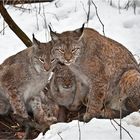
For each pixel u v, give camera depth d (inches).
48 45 461.4
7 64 482.0
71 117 493.0
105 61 477.1
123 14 638.5
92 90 476.4
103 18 627.8
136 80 468.1
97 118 463.2
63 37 461.4
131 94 470.3
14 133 458.0
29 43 552.1
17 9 662.5
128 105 474.6
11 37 602.9
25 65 469.7
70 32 466.6
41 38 593.6
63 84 482.0
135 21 625.6
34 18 637.9
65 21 624.7
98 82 473.4
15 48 578.2
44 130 443.2
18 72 470.9
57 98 488.4
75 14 638.5
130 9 654.5
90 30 480.7
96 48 472.7
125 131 398.9
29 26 622.2
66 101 490.3
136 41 587.2
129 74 474.9
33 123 461.7
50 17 637.3
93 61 469.7
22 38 554.6
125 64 486.0
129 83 470.6
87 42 468.8
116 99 482.6
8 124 474.6
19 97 471.5
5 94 479.5
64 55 455.5
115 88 483.5
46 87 503.8
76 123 424.8
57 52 461.1
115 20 624.1
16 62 475.8
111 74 480.7
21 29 596.7
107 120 427.8
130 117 438.6
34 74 466.9
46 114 475.2
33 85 473.7
